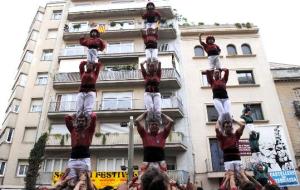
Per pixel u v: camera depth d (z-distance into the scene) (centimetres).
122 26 3061
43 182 2212
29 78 2842
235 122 885
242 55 2728
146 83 895
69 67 2770
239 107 2486
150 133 807
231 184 771
